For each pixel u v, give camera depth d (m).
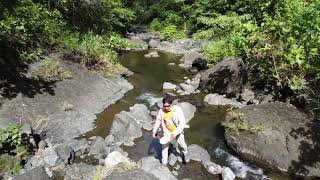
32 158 5.03
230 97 7.81
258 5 8.48
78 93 7.17
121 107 7.20
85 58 8.48
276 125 5.54
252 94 7.59
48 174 4.80
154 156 5.40
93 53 8.62
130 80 8.94
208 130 6.32
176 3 18.05
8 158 4.92
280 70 7.09
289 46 6.80
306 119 5.60
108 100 7.43
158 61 11.02
